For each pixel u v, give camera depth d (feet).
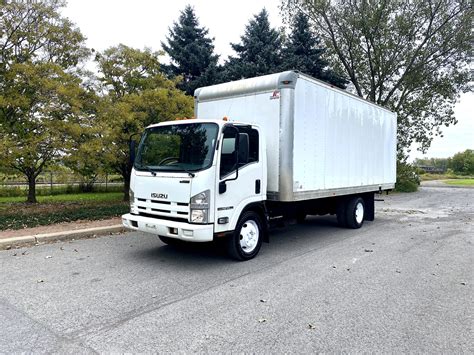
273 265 20.34
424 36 76.43
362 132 32.65
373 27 75.41
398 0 74.23
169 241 24.75
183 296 15.31
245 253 21.03
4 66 31.91
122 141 40.09
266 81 22.90
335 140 27.96
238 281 17.38
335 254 23.20
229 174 19.25
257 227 21.91
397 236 29.71
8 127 30.78
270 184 22.88
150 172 19.92
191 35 84.53
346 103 29.58
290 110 22.13
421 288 16.74
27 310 13.66
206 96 25.98
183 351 10.83
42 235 24.70
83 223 30.01
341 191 29.22
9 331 11.98
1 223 28.60
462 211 47.83
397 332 12.24
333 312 13.87
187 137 19.40
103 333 11.91
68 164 35.86
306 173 24.23
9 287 16.08
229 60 86.53
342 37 80.59
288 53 78.13
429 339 11.78
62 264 19.76
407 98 81.56
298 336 11.87
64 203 43.29
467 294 16.01
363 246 25.71
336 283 17.31
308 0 77.20
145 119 40.42
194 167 18.47
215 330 12.22
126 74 44.39
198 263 20.44
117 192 66.44
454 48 75.72
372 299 15.26
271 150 22.75
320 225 35.42
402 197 70.85
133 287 16.33
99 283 16.80
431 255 23.17
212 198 18.20
